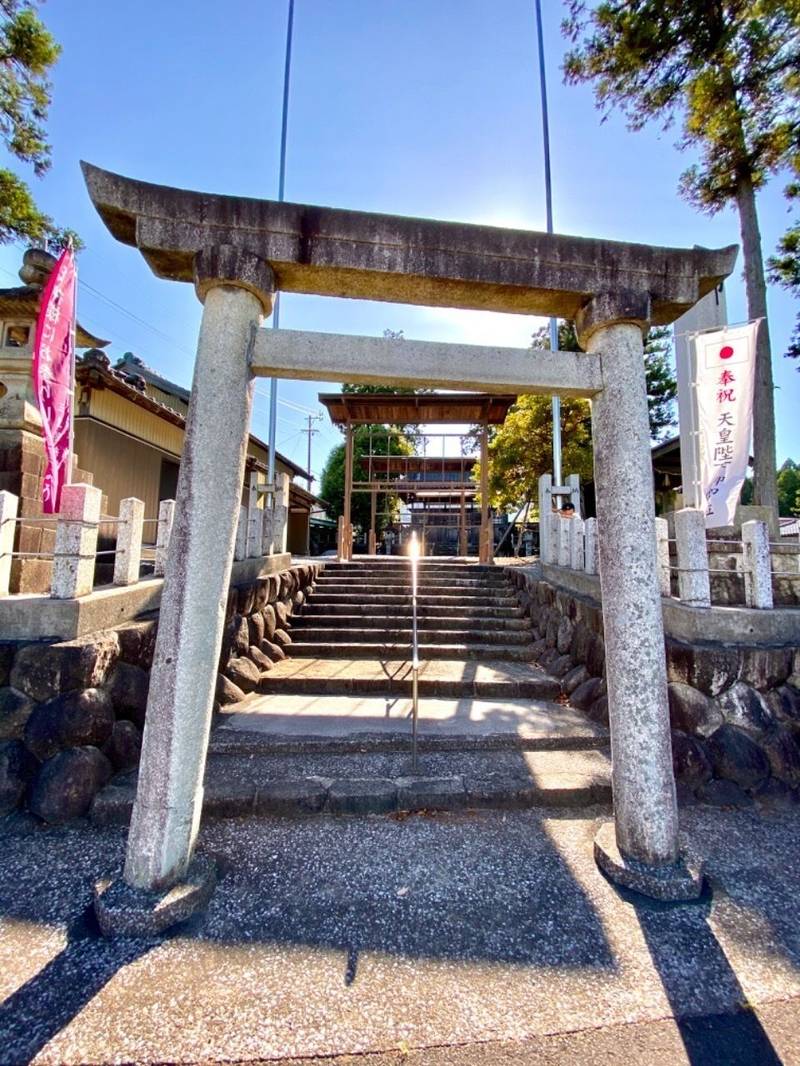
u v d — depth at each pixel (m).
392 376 2.23
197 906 1.89
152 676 1.97
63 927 1.79
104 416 7.25
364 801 2.70
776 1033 1.44
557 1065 1.34
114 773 2.76
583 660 4.32
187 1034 1.40
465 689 4.35
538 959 1.69
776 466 7.11
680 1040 1.41
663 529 3.62
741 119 6.85
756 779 2.87
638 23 6.78
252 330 2.15
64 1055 1.33
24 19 5.94
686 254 2.44
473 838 2.45
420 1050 1.37
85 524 2.92
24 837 2.35
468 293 2.41
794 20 5.92
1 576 2.86
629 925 1.86
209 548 2.00
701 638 3.18
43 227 6.47
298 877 2.12
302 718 3.74
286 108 7.50
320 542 24.22
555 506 6.91
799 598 3.91
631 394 2.31
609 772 2.99
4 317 3.97
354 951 1.72
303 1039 1.40
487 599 6.59
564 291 2.37
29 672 2.59
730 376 4.66
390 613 6.29
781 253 8.31
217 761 3.14
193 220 2.13
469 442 19.33
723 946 1.76
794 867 2.26
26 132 6.49
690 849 2.29
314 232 2.18
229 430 2.06
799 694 3.07
